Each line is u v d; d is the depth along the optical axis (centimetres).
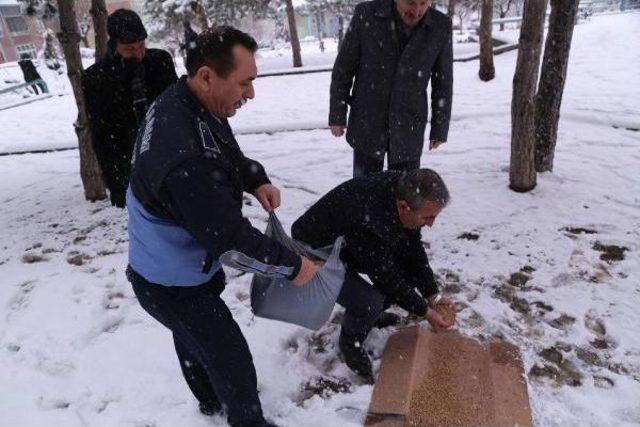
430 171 185
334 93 332
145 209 149
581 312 261
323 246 213
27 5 889
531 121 379
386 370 228
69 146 715
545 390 215
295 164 539
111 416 221
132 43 289
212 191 137
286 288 194
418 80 305
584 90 742
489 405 203
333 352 250
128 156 336
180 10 1688
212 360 171
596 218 354
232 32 139
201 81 141
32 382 245
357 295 215
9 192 539
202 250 158
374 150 332
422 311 218
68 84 1576
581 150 491
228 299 298
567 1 366
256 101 985
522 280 292
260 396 225
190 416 218
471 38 1866
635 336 242
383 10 293
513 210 376
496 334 251
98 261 360
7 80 1731
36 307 306
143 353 259
